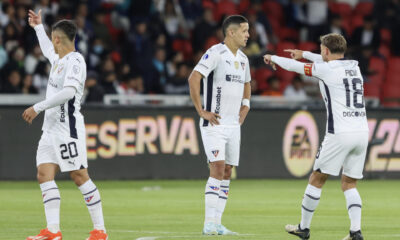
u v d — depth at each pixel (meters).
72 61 23.91
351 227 25.34
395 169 55.81
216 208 28.09
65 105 24.02
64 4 62.78
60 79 24.08
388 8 74.38
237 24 27.47
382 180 55.06
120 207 37.81
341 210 37.28
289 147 54.44
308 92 63.88
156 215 34.62
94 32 60.56
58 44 24.22
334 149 24.98
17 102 50.72
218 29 64.56
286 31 71.81
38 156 24.44
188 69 60.25
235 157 28.14
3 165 49.56
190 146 52.75
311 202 25.31
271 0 72.44
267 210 37.19
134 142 51.56
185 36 66.81
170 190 46.31
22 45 57.34
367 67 67.00
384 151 55.56
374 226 31.23
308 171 54.84
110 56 57.44
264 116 53.91
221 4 69.88
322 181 25.53
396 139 55.81
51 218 24.17
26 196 42.22
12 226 30.14
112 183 49.84
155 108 52.00
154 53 61.28
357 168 25.45
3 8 57.97
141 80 58.72
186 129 52.62
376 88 67.06
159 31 63.25
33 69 56.25
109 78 56.25
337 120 24.95
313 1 72.06
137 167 51.66
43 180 24.27
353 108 25.02
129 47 61.06
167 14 65.62
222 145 27.42
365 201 41.72
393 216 35.09
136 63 60.03
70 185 48.66
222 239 26.06
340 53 25.45
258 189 47.59
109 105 51.00
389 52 72.94
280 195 44.28
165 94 59.81
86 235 27.31
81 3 60.09
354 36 69.88
